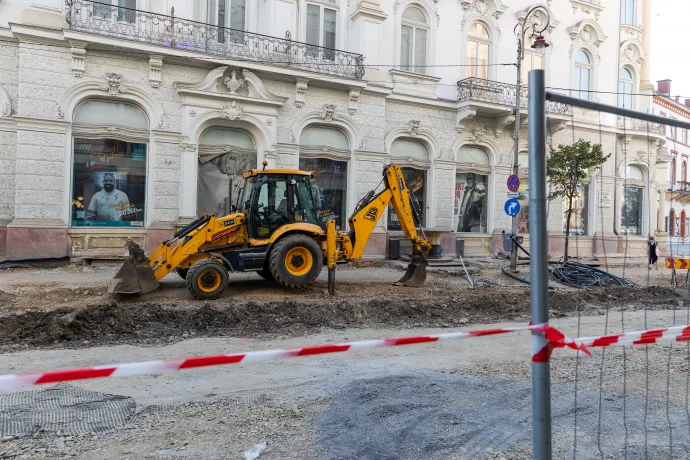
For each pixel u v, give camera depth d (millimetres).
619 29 22906
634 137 21297
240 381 5301
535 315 2354
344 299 9523
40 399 4602
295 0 15734
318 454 3613
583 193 20609
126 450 3648
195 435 3918
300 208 10484
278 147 15492
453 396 4828
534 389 2375
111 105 13719
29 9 12586
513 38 19891
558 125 14469
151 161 14039
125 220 14023
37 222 12773
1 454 3529
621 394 4977
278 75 15234
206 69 14516
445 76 18547
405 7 17703
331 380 5344
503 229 19750
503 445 3795
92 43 12906
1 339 6809
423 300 9828
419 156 18500
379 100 17094
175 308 8086
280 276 9695
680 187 30438
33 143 12688
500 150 19641
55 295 9039
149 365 2342
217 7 14766
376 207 11070
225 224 9836
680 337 3482
